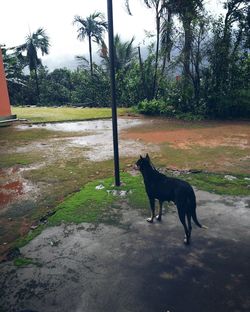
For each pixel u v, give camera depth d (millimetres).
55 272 4895
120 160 10750
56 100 37000
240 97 18422
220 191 7832
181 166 9891
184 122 18016
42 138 14656
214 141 13141
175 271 4828
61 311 4105
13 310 4152
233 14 17484
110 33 7137
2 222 6633
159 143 13086
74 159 11070
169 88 21484
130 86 25141
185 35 17719
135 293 4375
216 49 17859
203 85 19203
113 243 5656
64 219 6570
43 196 7934
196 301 4188
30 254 5395
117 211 6875
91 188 8195
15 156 11695
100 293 4398
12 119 18906
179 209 5359
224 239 5688
